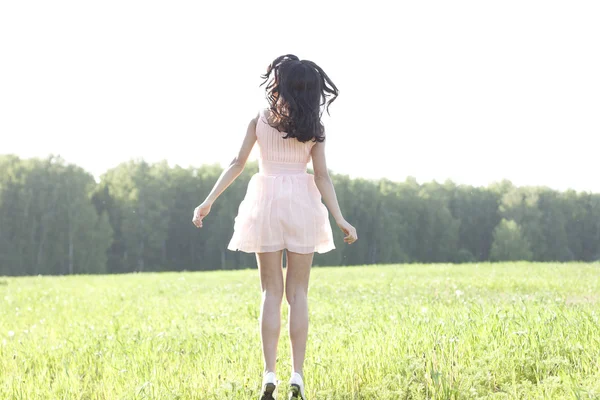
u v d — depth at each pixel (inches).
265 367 172.2
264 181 180.9
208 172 3494.1
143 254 3216.0
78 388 201.5
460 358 194.9
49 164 3006.9
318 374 193.9
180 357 240.4
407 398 173.8
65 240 2891.2
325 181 182.2
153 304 504.1
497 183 4323.3
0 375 224.5
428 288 559.5
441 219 3934.5
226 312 393.4
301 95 176.4
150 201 3211.1
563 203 4207.7
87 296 637.9
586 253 4217.5
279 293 179.2
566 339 206.1
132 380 203.8
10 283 979.9
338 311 358.0
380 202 3767.2
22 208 2851.9
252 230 178.5
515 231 3777.1
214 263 3253.0
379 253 3624.5
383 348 212.5
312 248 178.5
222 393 182.2
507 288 536.4
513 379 171.6
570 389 157.6
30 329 357.4
